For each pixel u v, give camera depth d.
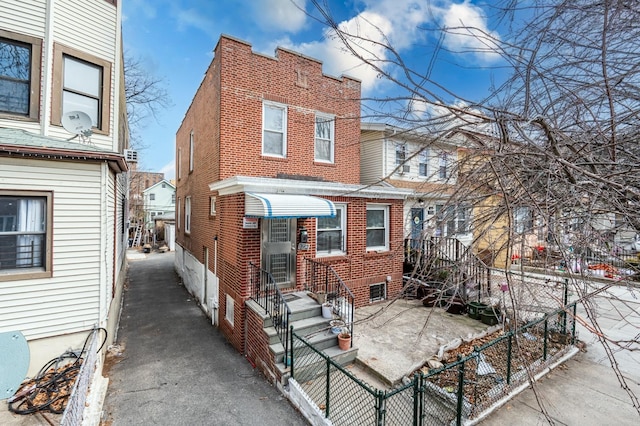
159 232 39.28
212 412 5.88
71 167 6.86
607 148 2.91
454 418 5.26
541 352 7.57
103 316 7.22
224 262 9.93
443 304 10.16
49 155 6.45
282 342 6.86
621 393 6.19
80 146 7.37
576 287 2.73
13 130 7.30
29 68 7.96
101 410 5.78
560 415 5.53
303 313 8.10
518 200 2.90
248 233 8.65
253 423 5.59
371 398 5.93
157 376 7.17
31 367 6.32
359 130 12.23
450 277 3.34
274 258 9.43
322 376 6.83
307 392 6.23
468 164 3.36
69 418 3.94
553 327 8.37
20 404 5.49
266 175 10.23
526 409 5.71
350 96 11.98
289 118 10.65
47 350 6.52
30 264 6.50
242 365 7.78
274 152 10.55
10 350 5.88
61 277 6.71
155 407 6.01
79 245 6.93
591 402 5.89
